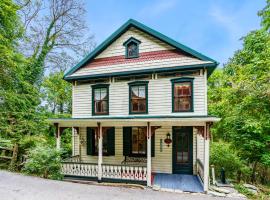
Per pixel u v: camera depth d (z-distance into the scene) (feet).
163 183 32.24
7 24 48.16
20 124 48.88
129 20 42.63
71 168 36.47
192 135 37.76
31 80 62.80
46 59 70.85
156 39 41.29
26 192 23.65
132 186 31.27
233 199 26.03
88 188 27.58
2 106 49.75
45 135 57.62
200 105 36.94
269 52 42.45
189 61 38.22
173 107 38.19
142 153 40.52
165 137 39.11
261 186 37.50
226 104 48.73
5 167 38.63
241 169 43.83
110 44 44.86
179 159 38.40
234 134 40.63
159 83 39.75
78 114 45.32
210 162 44.60
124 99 41.91
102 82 44.14
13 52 49.62
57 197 22.61
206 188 28.35
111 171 34.06
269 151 38.58
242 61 61.82
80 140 44.96
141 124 33.06
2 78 48.62
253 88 40.55
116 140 42.32
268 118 38.32
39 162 33.09
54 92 75.10
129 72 41.09
